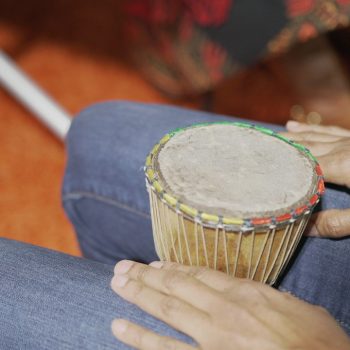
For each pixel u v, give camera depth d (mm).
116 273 667
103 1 2568
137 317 626
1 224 1507
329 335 565
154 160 705
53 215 1555
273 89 2107
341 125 1814
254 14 1421
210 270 641
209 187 660
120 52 2260
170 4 1644
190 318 583
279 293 605
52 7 2480
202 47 1623
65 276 684
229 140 748
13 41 2236
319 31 1377
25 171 1687
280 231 658
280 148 737
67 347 614
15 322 636
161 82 1967
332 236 795
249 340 552
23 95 1686
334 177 790
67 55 2213
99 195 942
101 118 993
